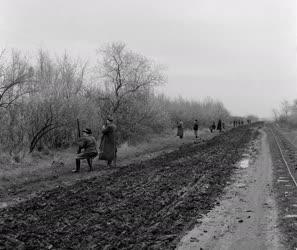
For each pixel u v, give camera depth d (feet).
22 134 64.23
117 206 31.30
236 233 25.03
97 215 28.43
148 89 101.86
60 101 70.08
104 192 36.81
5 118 62.23
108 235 23.79
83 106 77.71
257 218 28.66
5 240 22.61
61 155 64.13
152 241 22.89
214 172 51.26
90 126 81.05
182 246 22.43
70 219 27.30
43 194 35.91
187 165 58.23
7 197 34.94
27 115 66.18
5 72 61.31
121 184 41.37
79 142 51.31
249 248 22.18
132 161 63.21
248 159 67.21
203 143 105.50
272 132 185.16
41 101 67.67
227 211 30.76
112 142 56.39
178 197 35.47
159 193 36.94
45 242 22.35
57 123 69.36
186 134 147.74
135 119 96.84
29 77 65.05
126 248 21.57
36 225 25.80
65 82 82.53
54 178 44.96
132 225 26.07
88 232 24.34
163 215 28.94
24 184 40.98
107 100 92.73
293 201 34.17
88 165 56.13
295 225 26.66
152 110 109.29
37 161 56.54
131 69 96.32
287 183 43.52
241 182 44.21
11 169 48.47
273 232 25.21
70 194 35.78
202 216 29.09
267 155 74.43
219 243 23.04
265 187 41.11
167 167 55.77
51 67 86.38
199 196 36.09
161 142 101.91
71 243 22.27
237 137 135.95
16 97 62.39
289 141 120.47
